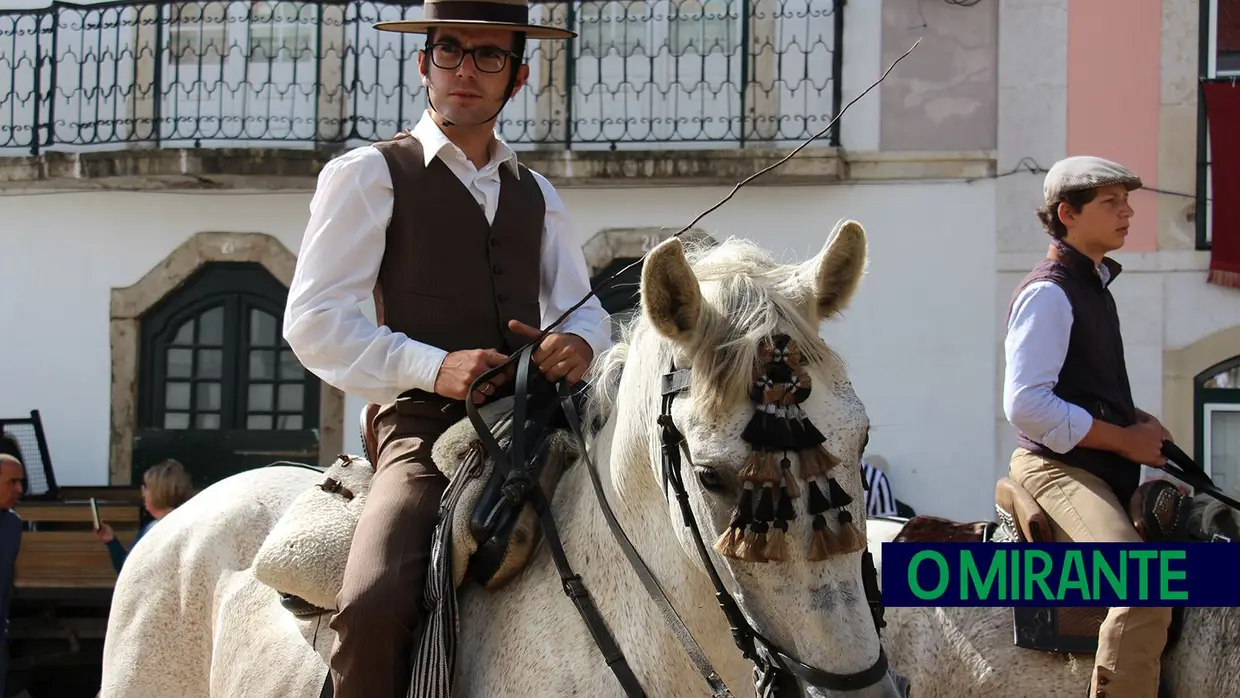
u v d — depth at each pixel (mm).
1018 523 3336
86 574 7090
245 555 3000
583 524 2266
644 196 8445
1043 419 3229
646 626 2133
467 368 2389
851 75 8242
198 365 8875
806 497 1806
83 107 9016
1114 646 3027
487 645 2266
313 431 8727
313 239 2539
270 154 8430
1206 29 7836
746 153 8086
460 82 2631
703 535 1920
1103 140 7949
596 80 8578
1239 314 7766
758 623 1864
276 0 8938
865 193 8195
